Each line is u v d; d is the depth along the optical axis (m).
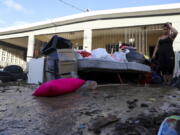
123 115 1.27
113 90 2.43
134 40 6.77
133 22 6.02
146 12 5.83
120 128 1.04
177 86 2.81
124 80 3.70
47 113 1.37
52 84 2.01
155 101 1.68
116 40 7.32
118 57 3.46
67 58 2.75
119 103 1.63
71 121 1.19
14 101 1.78
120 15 6.20
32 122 1.19
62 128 1.08
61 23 7.33
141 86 3.00
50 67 2.94
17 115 1.33
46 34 7.77
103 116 1.25
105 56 3.10
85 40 6.71
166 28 3.21
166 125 0.91
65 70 2.71
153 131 0.98
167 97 1.88
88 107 1.51
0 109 1.49
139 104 1.57
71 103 1.67
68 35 7.77
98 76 3.40
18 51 11.48
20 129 1.08
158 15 5.66
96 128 1.05
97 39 7.80
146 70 3.64
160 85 3.19
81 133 1.01
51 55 2.94
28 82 3.57
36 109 1.48
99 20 6.52
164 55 3.13
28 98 1.93
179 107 1.46
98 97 1.92
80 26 6.88
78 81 2.33
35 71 3.39
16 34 8.61
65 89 2.09
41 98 1.92
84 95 2.04
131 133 0.97
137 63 3.46
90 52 3.26
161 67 3.22
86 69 2.78
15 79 3.98
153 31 6.58
